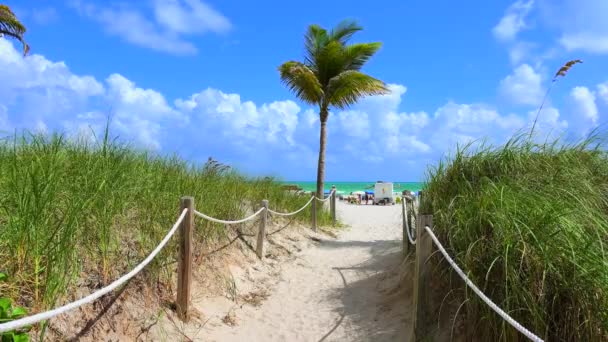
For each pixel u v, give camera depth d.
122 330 4.10
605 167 5.46
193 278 5.70
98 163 5.17
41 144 5.21
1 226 3.81
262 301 6.20
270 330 5.33
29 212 3.79
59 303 3.75
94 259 4.37
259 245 7.86
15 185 4.04
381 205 26.22
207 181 7.75
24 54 12.62
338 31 14.09
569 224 3.69
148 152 6.69
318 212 13.34
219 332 4.96
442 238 4.93
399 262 7.18
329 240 10.96
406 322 5.16
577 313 3.33
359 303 6.13
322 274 7.69
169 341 4.39
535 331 3.38
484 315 3.79
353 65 14.25
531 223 3.76
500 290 3.71
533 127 5.74
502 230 3.84
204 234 6.38
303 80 13.70
